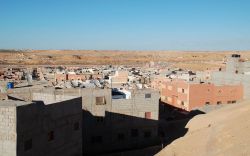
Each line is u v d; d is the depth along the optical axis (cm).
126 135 5000
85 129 4738
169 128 5903
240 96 7450
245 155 3066
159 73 11662
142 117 5072
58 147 3316
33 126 2948
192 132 4966
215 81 8312
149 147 4988
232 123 4191
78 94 4697
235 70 8600
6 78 9400
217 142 3688
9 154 2780
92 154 4778
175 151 4041
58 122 3297
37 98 4131
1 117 2775
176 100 7669
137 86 7000
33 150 2962
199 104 7188
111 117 4884
